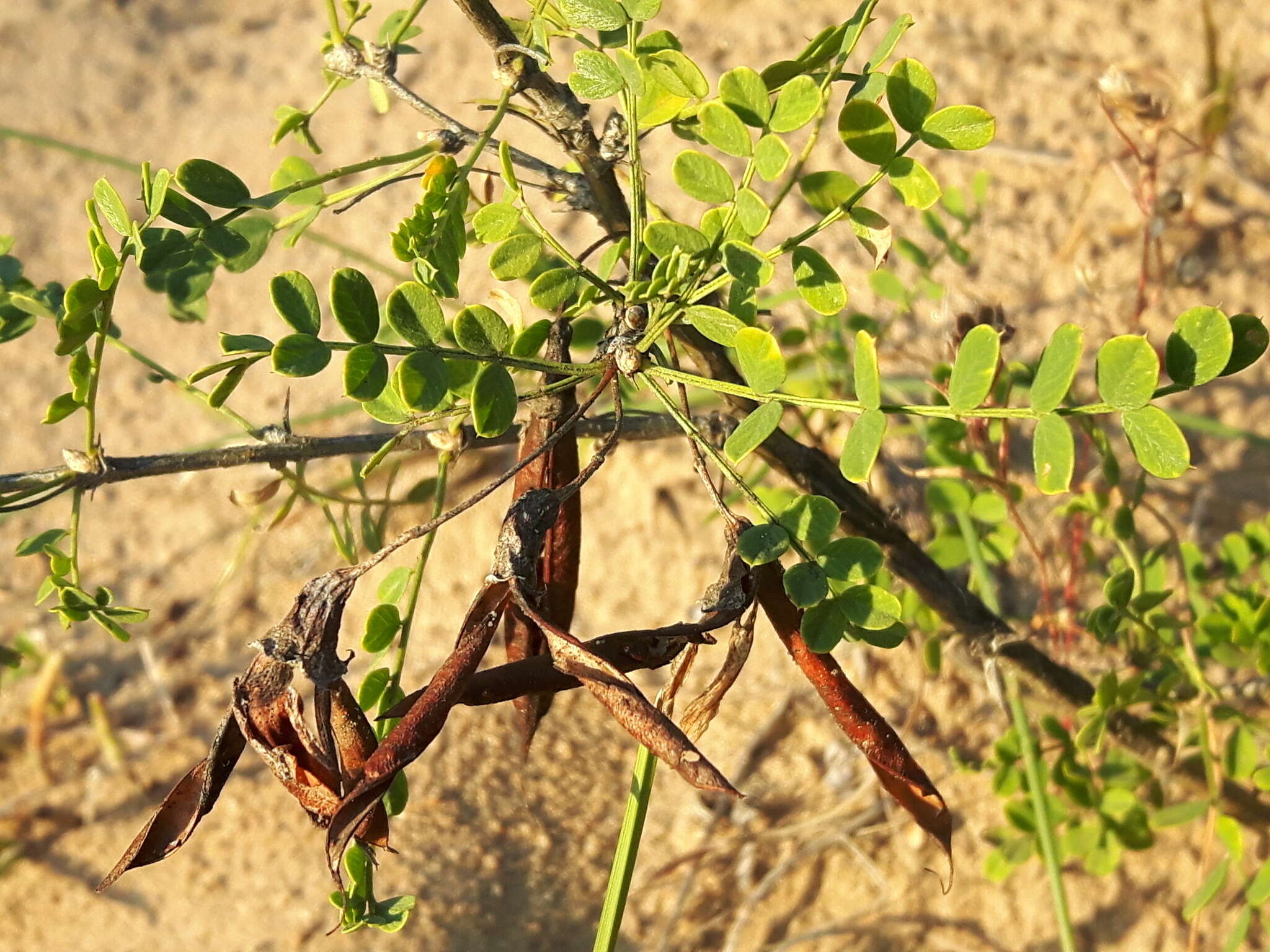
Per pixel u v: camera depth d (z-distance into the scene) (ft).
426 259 0.82
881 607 0.80
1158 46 2.06
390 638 0.95
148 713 1.82
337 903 0.90
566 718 1.75
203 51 2.55
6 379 2.15
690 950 1.54
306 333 0.76
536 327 0.83
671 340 0.91
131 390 2.11
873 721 0.82
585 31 1.02
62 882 1.64
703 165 0.80
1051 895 1.49
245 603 1.91
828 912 1.54
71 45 2.59
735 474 0.81
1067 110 2.03
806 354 1.51
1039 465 0.75
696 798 1.66
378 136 2.27
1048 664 1.23
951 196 1.54
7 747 1.78
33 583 1.97
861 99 0.78
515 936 1.55
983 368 0.76
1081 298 1.85
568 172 0.93
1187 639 1.30
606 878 1.60
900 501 1.63
